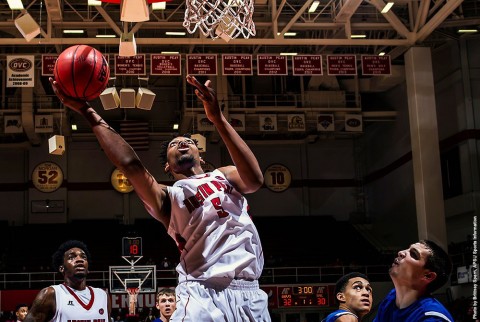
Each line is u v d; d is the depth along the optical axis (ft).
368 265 90.68
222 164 103.19
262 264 12.23
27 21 50.80
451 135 83.61
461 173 81.46
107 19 67.05
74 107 11.60
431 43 84.84
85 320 19.97
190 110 85.51
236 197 12.01
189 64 68.85
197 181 11.90
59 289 19.99
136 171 11.32
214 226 11.55
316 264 93.76
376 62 70.74
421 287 11.27
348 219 106.52
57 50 74.69
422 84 71.61
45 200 101.91
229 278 11.43
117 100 49.06
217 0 23.06
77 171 103.71
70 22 72.49
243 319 11.48
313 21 72.13
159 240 98.94
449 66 83.76
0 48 84.28
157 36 81.20
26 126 86.79
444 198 84.84
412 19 73.05
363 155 107.24
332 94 91.30
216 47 85.66
